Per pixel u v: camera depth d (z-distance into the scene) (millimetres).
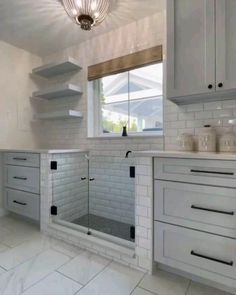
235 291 1317
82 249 1839
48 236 2102
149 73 2297
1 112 2691
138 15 2162
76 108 2785
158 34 2131
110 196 2162
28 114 2984
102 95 2676
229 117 1733
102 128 2676
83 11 1639
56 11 2068
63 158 2301
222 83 1447
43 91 2779
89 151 2566
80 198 2336
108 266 1591
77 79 2766
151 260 1497
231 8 1424
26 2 1936
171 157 1409
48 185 2156
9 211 2689
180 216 1387
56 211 2201
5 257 1703
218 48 1463
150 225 1499
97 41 2559
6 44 2732
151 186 1495
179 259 1396
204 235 1304
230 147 1597
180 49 1618
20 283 1386
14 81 2824
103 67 2502
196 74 1555
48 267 1569
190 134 1843
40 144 3123
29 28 2371
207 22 1504
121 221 2023
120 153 2352
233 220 1211
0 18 2174
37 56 3082
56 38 2604
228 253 1231
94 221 2189
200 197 1314
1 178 2643
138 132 2359
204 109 1844
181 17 1610
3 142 2709
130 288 1352
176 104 1978
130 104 2438
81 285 1374
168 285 1388
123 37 2355
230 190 1216
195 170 1323
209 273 1292
